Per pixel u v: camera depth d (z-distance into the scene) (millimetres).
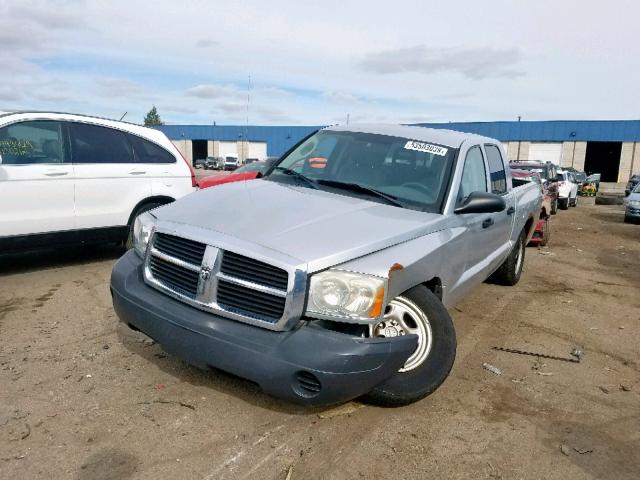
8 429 2930
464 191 4305
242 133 68500
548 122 49844
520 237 6691
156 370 3709
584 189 35000
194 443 2904
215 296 3021
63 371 3639
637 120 47812
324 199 3824
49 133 6082
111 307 5008
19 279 5910
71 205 6180
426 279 3455
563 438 3197
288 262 2848
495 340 4824
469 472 2809
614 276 8156
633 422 3439
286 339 2816
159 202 7117
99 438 2896
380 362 2855
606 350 4742
